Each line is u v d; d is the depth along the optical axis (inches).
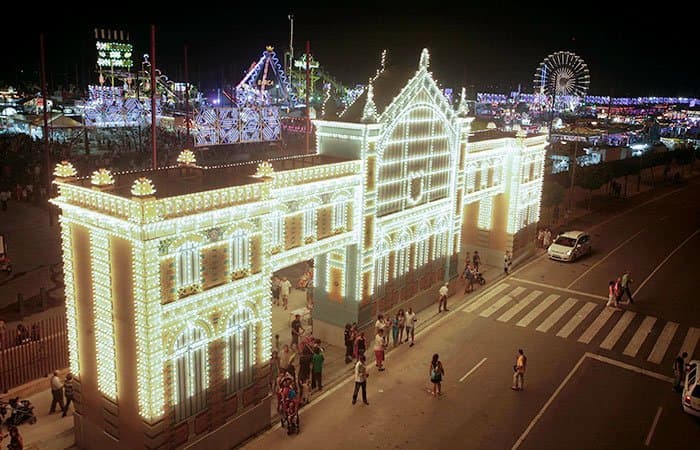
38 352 786.2
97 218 600.1
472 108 5137.8
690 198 2529.5
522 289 1294.3
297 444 705.6
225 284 655.8
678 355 987.9
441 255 1195.3
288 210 809.5
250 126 2032.5
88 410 671.8
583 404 819.4
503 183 1422.2
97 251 617.3
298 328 932.0
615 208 2247.8
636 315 1161.4
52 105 3688.5
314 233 862.5
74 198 629.9
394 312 1067.3
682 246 1696.6
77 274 649.6
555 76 3240.7
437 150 1107.9
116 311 611.2
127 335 604.4
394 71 1007.0
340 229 910.4
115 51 3722.9
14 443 620.1
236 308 676.7
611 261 1530.5
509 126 4431.6
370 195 940.0
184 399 633.0
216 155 2388.0
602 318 1140.5
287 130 3122.5
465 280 1338.6
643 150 3826.3
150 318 577.9
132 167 2146.9
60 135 2876.5
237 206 646.5
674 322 1129.4
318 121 951.6
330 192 874.8
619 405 820.0
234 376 689.0
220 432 676.7
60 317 836.0
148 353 583.5
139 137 2755.9
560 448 714.2
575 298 1248.2
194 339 634.2
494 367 922.1
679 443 732.7
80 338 663.1
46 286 1087.6
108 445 651.5
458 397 827.4
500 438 730.8
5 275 1135.0
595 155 3307.1
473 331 1061.8
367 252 955.3
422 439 724.0
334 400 810.8
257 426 727.7
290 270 1350.9
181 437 634.8
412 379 875.4
